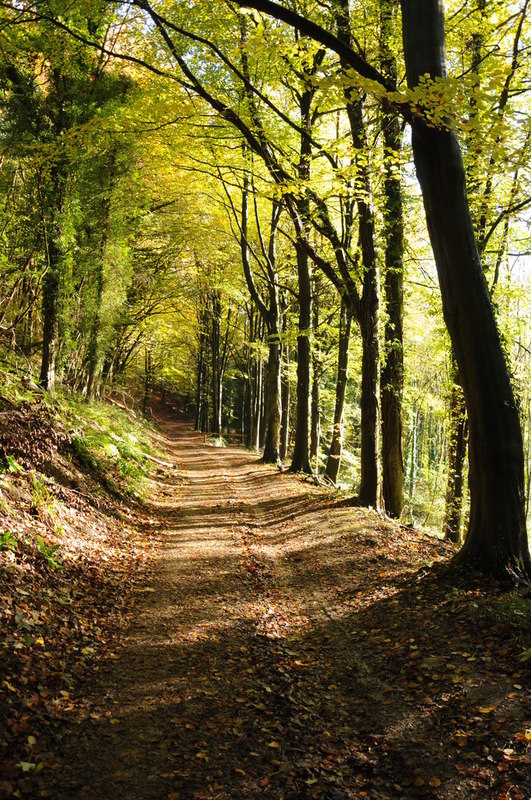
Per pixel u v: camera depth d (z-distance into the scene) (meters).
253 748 3.84
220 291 28.17
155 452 21.81
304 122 13.16
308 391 18.42
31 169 11.23
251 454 27.92
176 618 6.31
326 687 4.85
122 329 22.86
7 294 11.98
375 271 11.57
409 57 6.54
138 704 4.31
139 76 15.52
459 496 14.35
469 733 3.81
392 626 5.85
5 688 3.86
